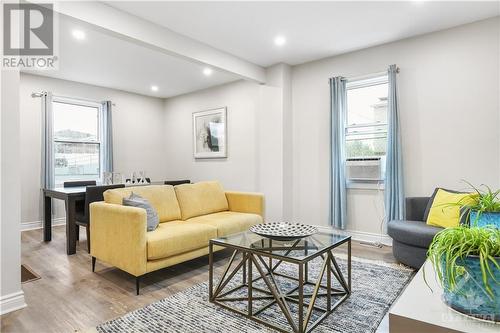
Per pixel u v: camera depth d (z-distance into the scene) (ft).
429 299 3.48
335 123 13.75
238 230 11.21
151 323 6.53
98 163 19.29
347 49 13.34
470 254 2.98
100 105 19.20
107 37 11.71
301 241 7.39
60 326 6.48
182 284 8.73
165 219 10.82
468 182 10.89
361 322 6.51
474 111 10.80
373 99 13.51
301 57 14.32
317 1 9.41
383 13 10.18
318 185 14.71
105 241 9.06
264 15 10.27
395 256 10.13
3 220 7.10
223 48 13.15
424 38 11.82
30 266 10.28
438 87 11.52
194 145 20.56
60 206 17.21
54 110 17.38
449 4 9.64
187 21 10.65
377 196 13.01
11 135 7.27
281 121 15.07
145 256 8.18
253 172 17.43
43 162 16.11
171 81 18.10
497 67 10.41
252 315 6.77
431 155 11.64
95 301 7.63
